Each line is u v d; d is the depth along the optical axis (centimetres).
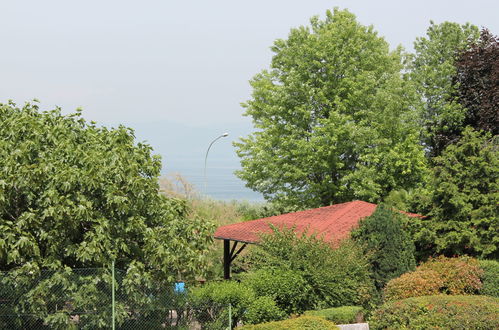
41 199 1800
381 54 4497
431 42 5322
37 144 1928
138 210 1992
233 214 5009
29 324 1767
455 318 1841
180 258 2025
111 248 1905
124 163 1950
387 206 2464
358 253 2323
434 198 2556
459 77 4678
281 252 2294
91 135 2091
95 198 1877
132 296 1853
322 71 4397
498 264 2328
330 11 4712
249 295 2048
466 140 2588
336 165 4256
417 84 5022
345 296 2245
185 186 5184
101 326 1788
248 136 4694
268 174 4425
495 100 4138
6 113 2061
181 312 1948
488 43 4653
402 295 2211
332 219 2839
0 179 1789
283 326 1811
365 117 4350
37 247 1719
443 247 2450
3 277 1736
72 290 1780
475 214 2475
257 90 4591
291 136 4262
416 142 4475
